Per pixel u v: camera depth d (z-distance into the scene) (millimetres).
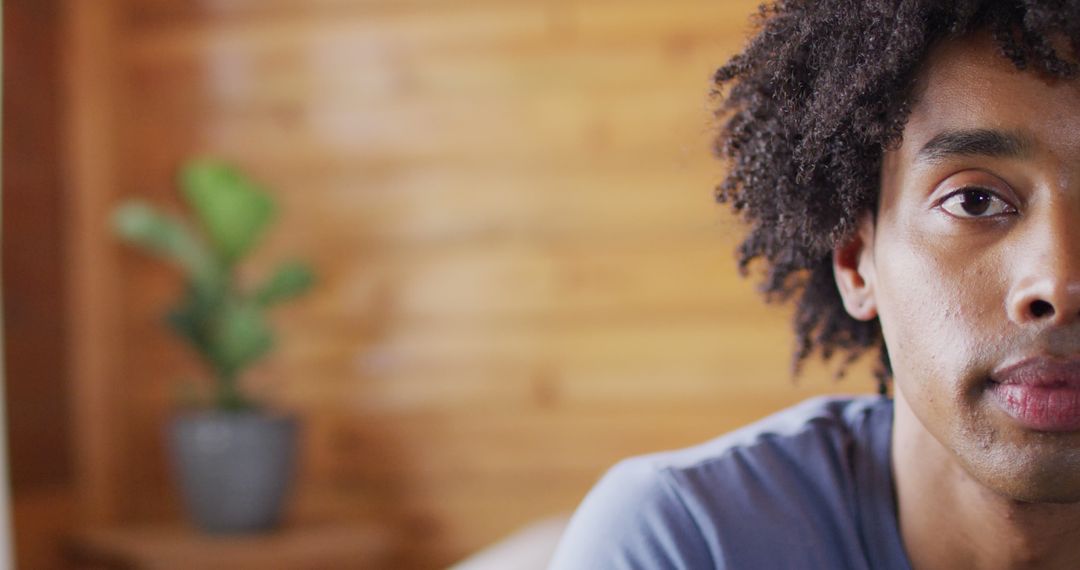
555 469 3057
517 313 3070
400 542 3121
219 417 2840
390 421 3125
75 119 3156
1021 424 742
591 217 3035
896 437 911
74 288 3160
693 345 2994
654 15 2994
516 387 3072
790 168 933
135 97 3230
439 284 3104
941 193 785
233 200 2828
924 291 790
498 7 3066
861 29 854
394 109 3115
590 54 3027
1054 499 756
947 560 876
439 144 3098
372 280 3131
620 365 3027
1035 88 757
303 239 3158
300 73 3156
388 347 3125
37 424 3004
